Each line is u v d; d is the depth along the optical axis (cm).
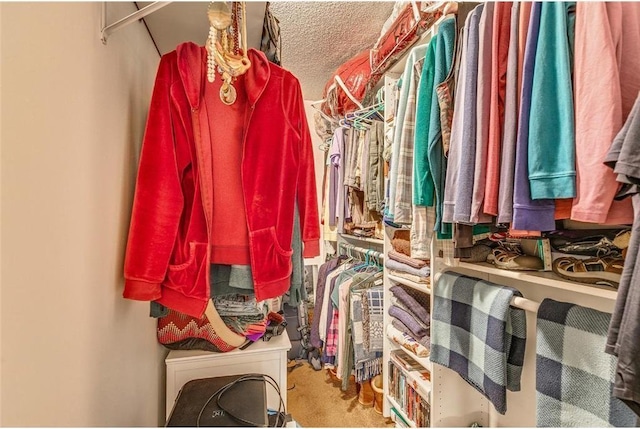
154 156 76
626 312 48
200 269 80
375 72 172
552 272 84
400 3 144
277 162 90
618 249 69
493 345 87
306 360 235
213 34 62
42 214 45
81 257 56
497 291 92
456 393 123
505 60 78
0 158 37
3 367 38
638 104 47
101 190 64
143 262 72
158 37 99
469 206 81
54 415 47
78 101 55
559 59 62
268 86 90
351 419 168
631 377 46
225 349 120
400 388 159
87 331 58
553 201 64
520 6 73
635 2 57
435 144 101
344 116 215
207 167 83
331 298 201
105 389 66
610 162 51
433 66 105
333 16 171
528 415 108
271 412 105
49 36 46
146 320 97
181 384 114
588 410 63
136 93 85
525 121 67
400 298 156
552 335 71
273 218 89
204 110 83
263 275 86
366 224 198
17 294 40
